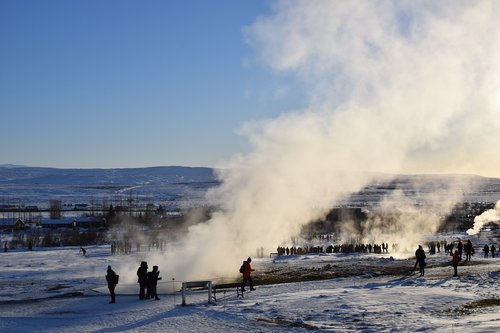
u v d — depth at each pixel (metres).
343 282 32.09
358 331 17.28
